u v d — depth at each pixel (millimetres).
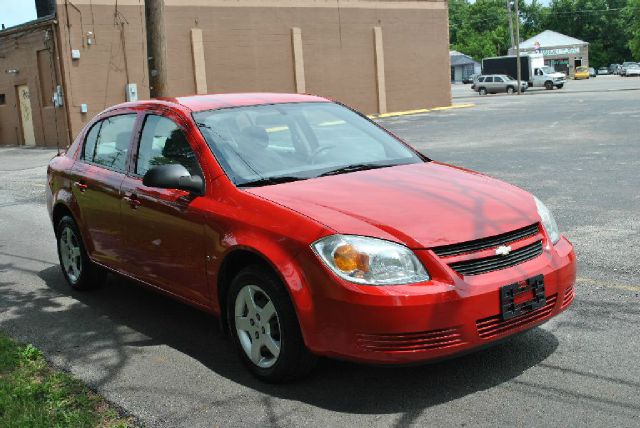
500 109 34562
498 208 4055
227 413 3855
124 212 5332
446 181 4457
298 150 4941
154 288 5230
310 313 3773
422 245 3672
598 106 31297
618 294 5484
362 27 35594
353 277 3643
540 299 3908
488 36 120562
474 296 3650
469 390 3945
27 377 4422
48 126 27047
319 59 34125
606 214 8484
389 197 4105
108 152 5844
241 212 4234
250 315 4227
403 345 3590
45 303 6180
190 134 4871
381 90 36594
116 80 26938
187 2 29609
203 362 4633
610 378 4008
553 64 92500
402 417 3678
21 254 8336
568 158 14258
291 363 3998
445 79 39656
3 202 13055
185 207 4645
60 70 25828
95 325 5512
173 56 29500
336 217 3869
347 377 4211
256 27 31734
